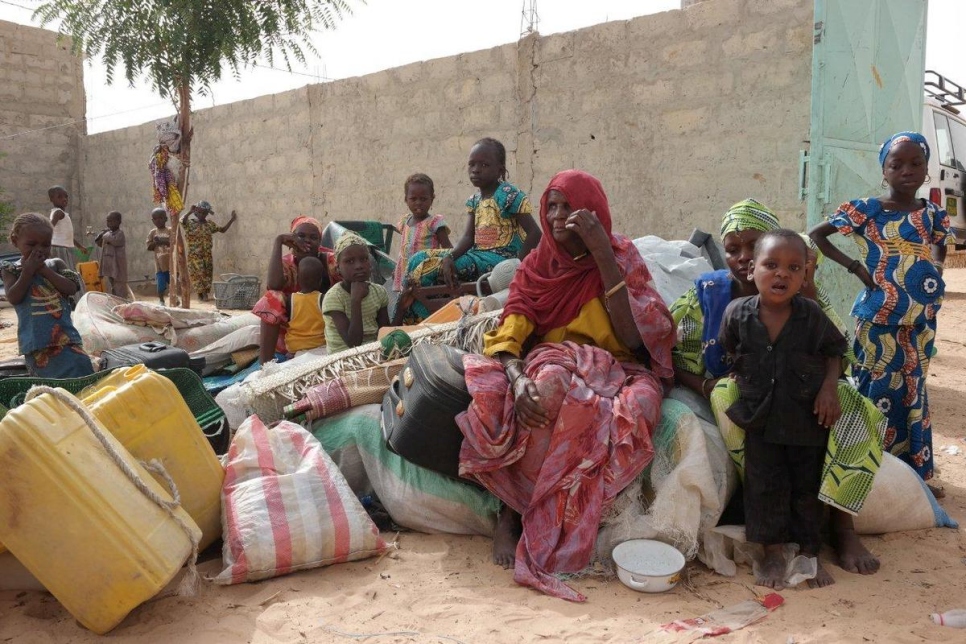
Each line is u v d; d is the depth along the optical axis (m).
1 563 2.97
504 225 5.48
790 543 3.12
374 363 4.12
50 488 2.55
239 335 6.02
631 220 8.52
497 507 3.42
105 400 2.98
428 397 3.28
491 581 3.05
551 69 9.02
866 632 2.60
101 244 13.25
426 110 10.45
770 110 7.40
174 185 11.38
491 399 3.21
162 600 2.88
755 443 3.06
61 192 11.98
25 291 4.70
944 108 11.87
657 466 3.23
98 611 2.62
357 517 3.21
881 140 6.98
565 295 3.57
